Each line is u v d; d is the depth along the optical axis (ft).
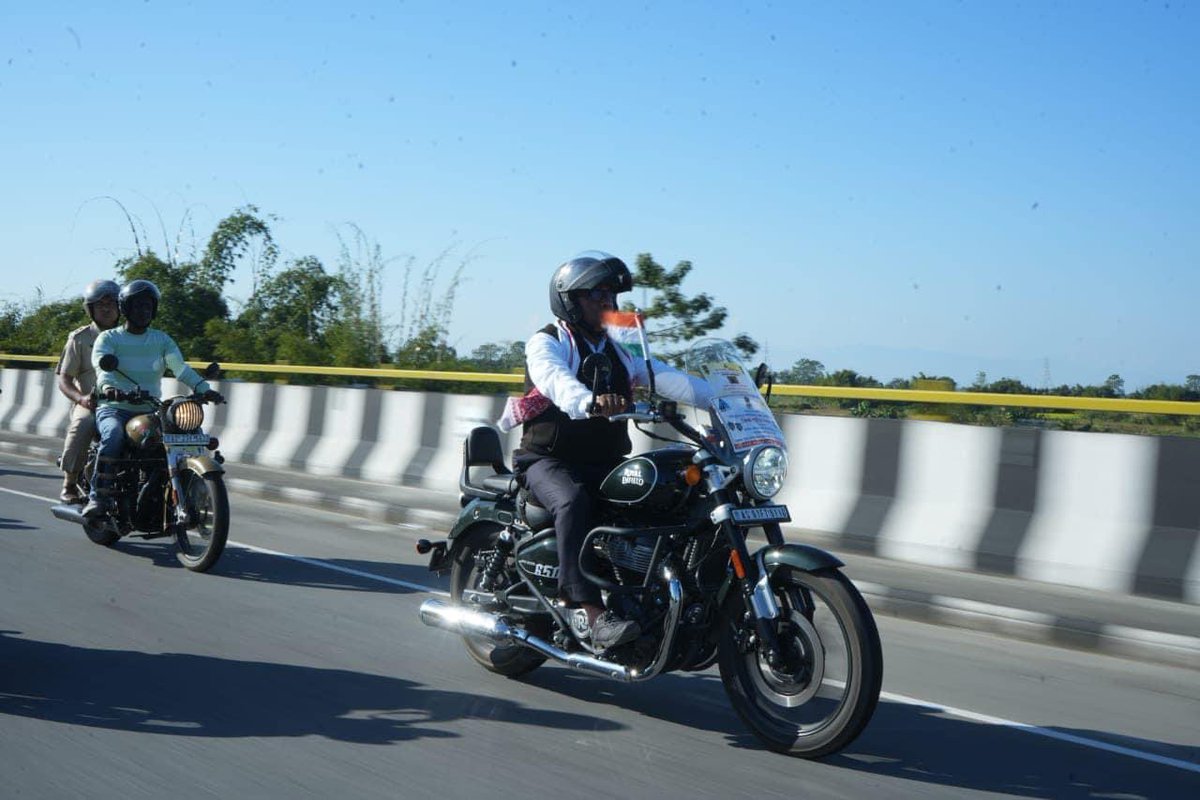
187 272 68.28
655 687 17.13
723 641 14.57
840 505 28.78
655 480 14.56
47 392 60.44
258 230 67.41
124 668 17.08
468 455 18.35
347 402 43.04
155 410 26.37
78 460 27.53
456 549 18.10
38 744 13.61
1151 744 15.29
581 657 15.38
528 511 16.28
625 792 12.67
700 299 42.83
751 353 26.58
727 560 14.57
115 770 12.80
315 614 21.18
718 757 13.99
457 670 17.67
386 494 37.11
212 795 12.12
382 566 26.63
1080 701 17.39
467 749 13.92
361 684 16.66
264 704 15.49
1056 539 25.12
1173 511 23.82
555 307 16.16
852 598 13.53
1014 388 30.76
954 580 25.18
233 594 22.72
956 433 27.07
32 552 26.50
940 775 13.67
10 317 77.20
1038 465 25.76
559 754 13.88
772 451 14.10
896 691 17.51
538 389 15.66
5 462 47.37
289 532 31.50
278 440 45.57
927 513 27.27
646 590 14.74
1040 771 13.98
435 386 50.03
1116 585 24.06
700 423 16.02
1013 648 20.94
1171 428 28.81
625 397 15.74
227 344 61.00
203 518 25.16
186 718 14.76
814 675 13.87
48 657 17.57
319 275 65.16
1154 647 20.10
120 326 27.50
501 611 16.99
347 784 12.57
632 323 14.64
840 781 13.30
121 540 28.66
